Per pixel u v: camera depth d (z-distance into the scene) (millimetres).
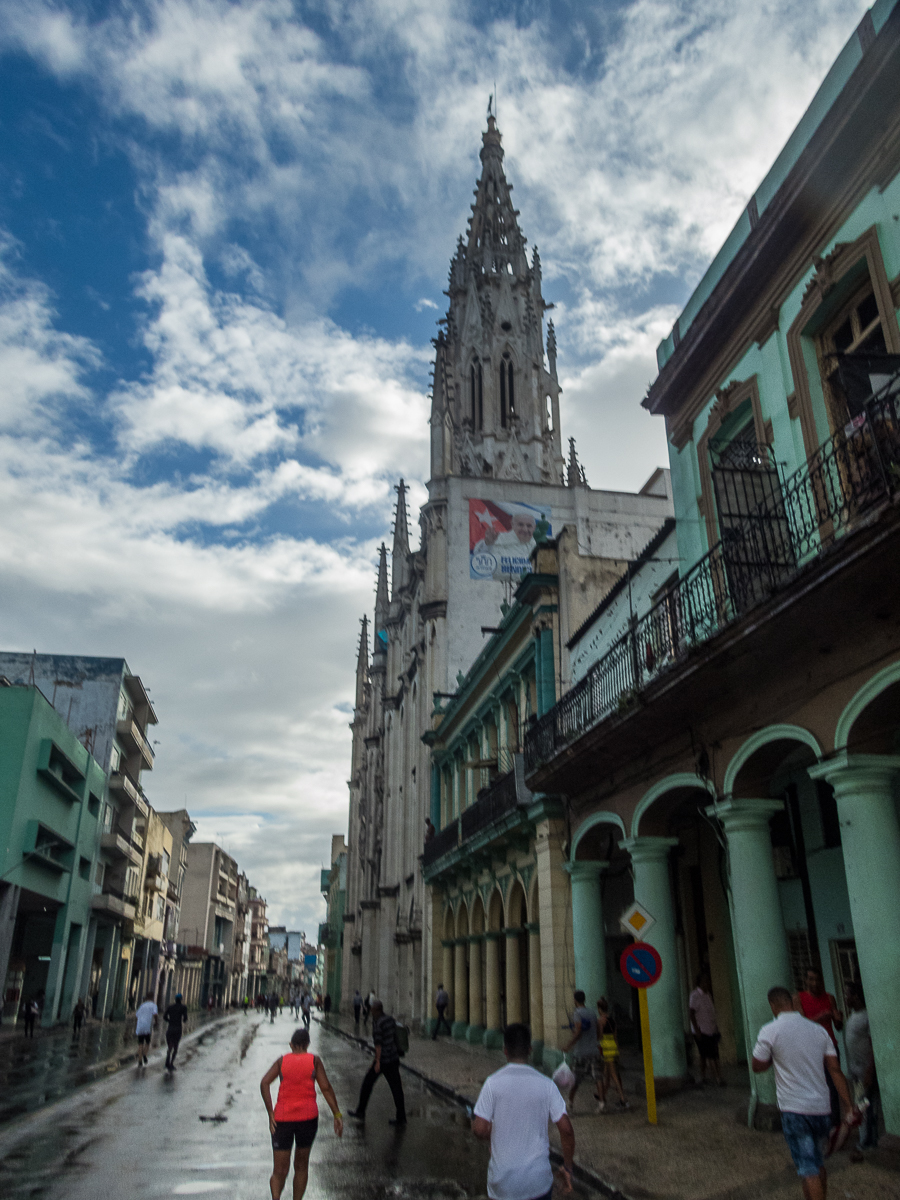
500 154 65812
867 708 8109
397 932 36719
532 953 18047
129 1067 19734
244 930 115750
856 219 10000
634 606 15602
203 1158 9273
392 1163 8992
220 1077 17828
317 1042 29219
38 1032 31969
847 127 9773
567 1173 4617
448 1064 18453
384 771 50375
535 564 19609
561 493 35969
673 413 14461
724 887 15453
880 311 9422
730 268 12180
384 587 62188
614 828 15102
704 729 11023
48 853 33562
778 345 11508
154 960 59281
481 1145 10016
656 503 36719
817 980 9242
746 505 10469
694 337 13219
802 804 12570
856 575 7504
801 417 10836
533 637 19781
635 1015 20438
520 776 18281
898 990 7562
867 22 9891
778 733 9414
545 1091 4641
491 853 21812
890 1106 7371
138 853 49375
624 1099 11156
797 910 12688
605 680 14195
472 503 35188
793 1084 5746
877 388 8367
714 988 15398
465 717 27984
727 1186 7125
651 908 12586
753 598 9508
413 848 35188
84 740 44719
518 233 62812
